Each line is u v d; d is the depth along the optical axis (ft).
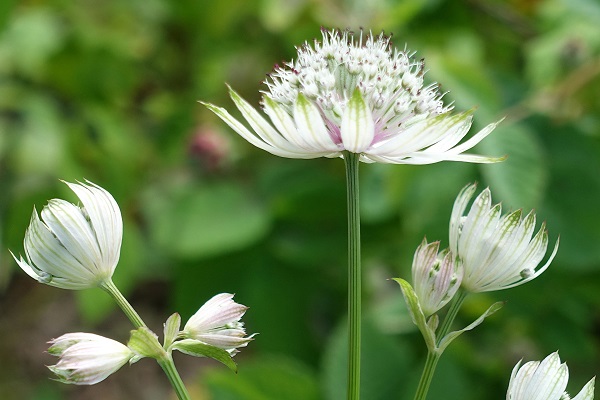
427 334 0.81
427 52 1.26
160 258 1.64
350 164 0.81
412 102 0.85
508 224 0.82
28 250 0.82
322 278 1.39
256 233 1.33
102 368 0.79
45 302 1.80
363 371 1.14
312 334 1.35
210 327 0.80
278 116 0.80
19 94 1.54
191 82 1.63
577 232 1.16
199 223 1.36
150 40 1.62
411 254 1.15
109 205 0.82
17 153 1.45
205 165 1.40
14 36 1.59
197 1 1.56
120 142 1.54
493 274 0.82
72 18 1.63
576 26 1.34
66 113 1.57
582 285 1.22
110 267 0.82
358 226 0.81
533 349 1.27
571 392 1.23
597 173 1.17
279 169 1.42
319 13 1.41
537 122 1.19
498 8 1.46
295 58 1.51
